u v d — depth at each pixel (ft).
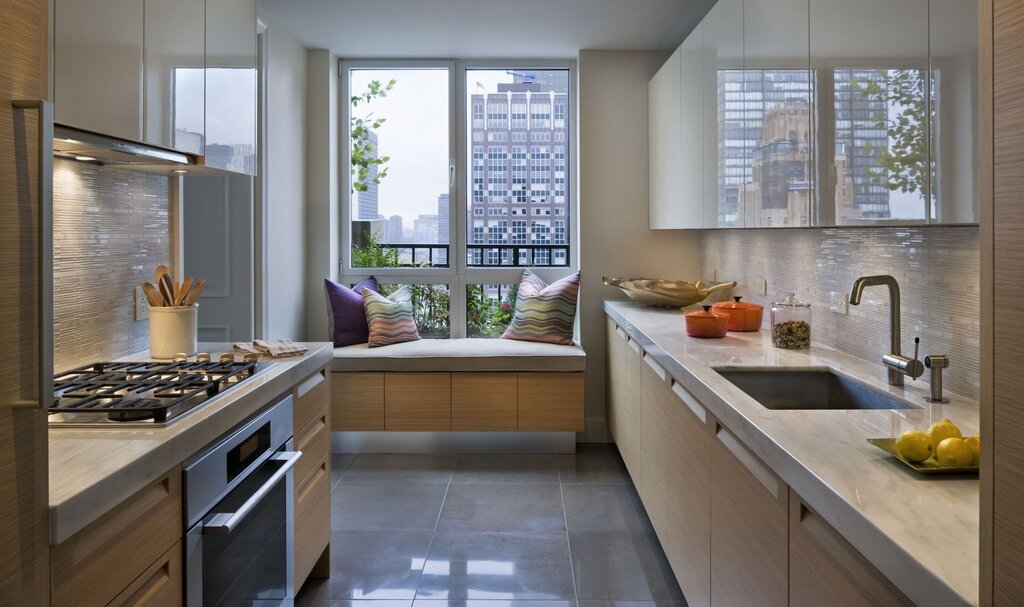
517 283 16.92
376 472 13.85
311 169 15.97
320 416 9.01
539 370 14.79
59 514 3.69
